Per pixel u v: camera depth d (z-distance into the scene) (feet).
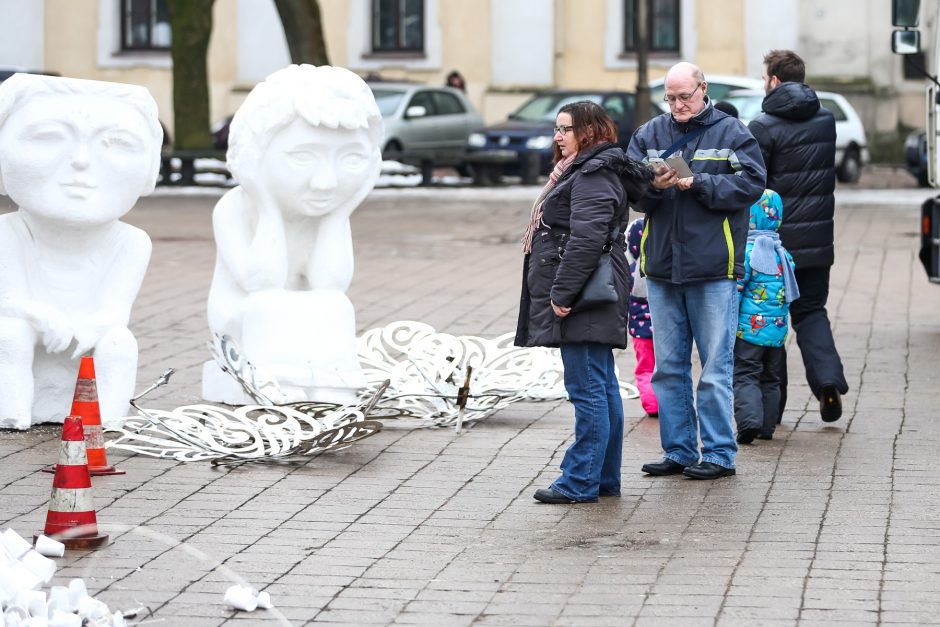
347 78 43.14
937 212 59.06
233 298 44.27
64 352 41.16
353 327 44.19
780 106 40.96
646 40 134.51
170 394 46.16
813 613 26.22
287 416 39.09
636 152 36.32
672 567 29.07
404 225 99.25
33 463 37.06
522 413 44.27
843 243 85.81
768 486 35.40
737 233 35.78
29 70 172.76
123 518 32.45
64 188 39.75
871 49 159.74
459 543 30.78
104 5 172.35
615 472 34.50
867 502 33.83
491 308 63.67
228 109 170.09
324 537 31.19
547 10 167.53
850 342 55.47
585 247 32.89
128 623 25.79
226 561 29.48
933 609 26.37
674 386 36.55
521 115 141.49
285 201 43.21
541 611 26.55
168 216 104.68
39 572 27.20
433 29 169.78
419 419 42.29
